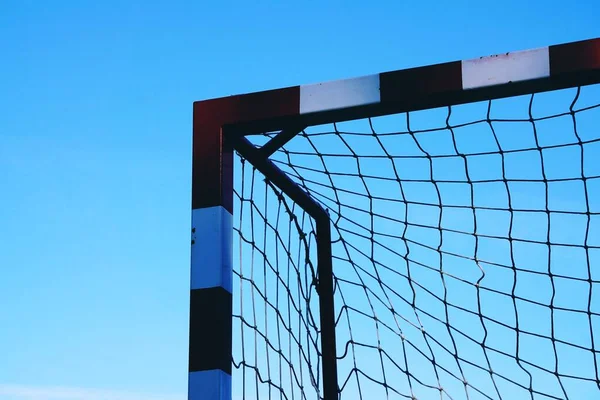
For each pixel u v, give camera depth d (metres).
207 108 3.31
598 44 2.93
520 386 3.49
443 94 3.06
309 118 3.21
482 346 3.51
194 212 3.16
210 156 3.23
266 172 3.58
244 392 3.23
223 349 2.96
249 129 3.28
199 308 3.02
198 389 2.91
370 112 3.17
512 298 3.45
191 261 3.10
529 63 2.99
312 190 3.88
